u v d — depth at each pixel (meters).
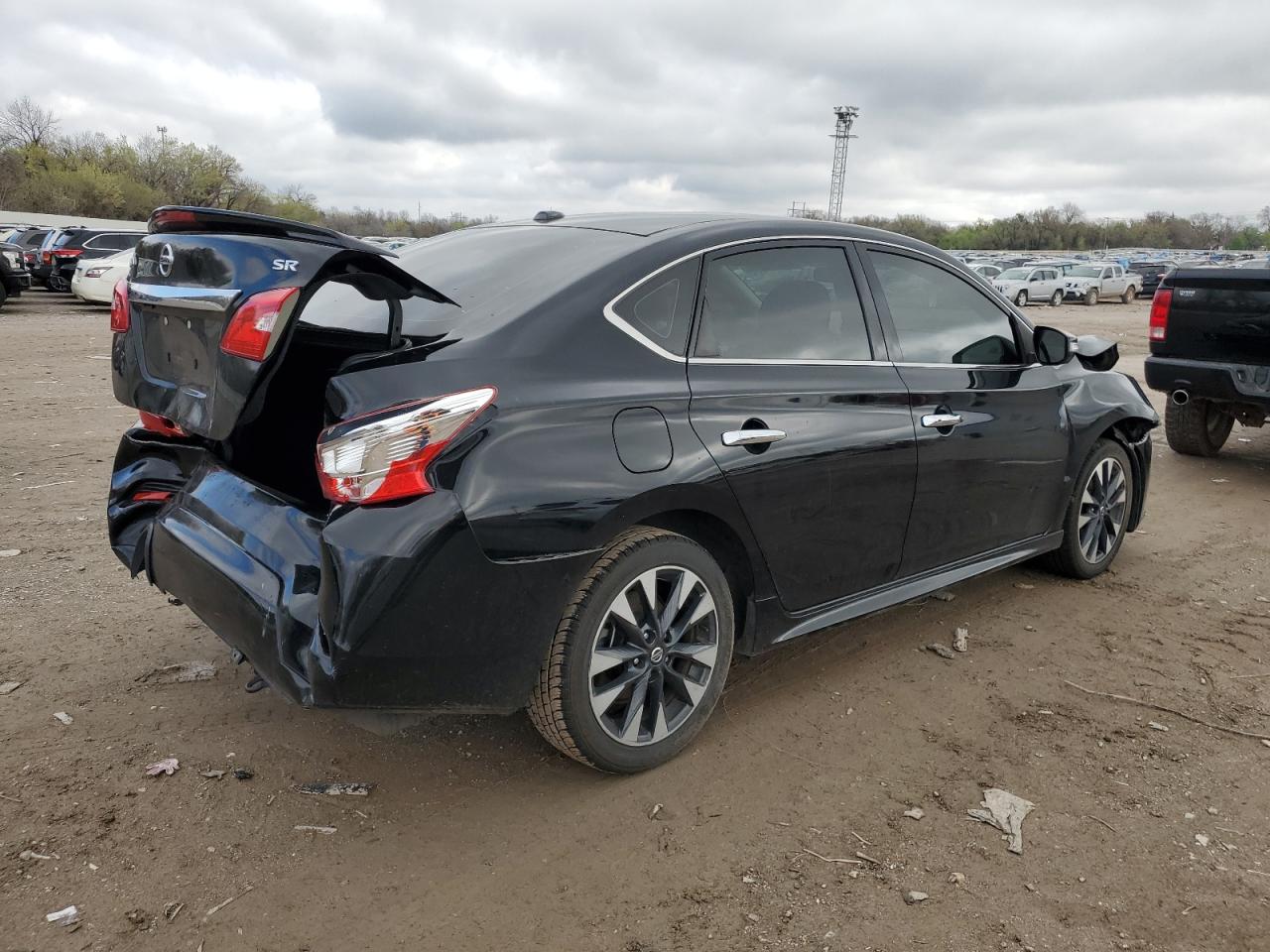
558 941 2.31
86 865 2.52
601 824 2.76
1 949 2.22
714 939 2.32
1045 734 3.32
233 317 2.47
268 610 2.55
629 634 2.85
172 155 70.75
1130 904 2.46
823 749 3.19
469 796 2.89
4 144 69.56
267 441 3.08
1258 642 4.14
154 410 2.87
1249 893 2.52
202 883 2.48
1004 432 3.99
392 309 2.68
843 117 78.81
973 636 4.14
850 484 3.35
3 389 10.24
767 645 3.28
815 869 2.58
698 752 3.15
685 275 3.06
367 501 2.40
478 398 2.50
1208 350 6.84
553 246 3.20
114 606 4.23
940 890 2.50
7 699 3.37
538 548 2.55
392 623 2.39
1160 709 3.52
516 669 2.62
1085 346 4.75
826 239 3.52
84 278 21.52
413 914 2.39
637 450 2.75
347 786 2.90
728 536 3.09
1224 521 6.02
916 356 3.70
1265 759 3.19
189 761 3.02
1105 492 4.79
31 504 5.78
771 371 3.17
